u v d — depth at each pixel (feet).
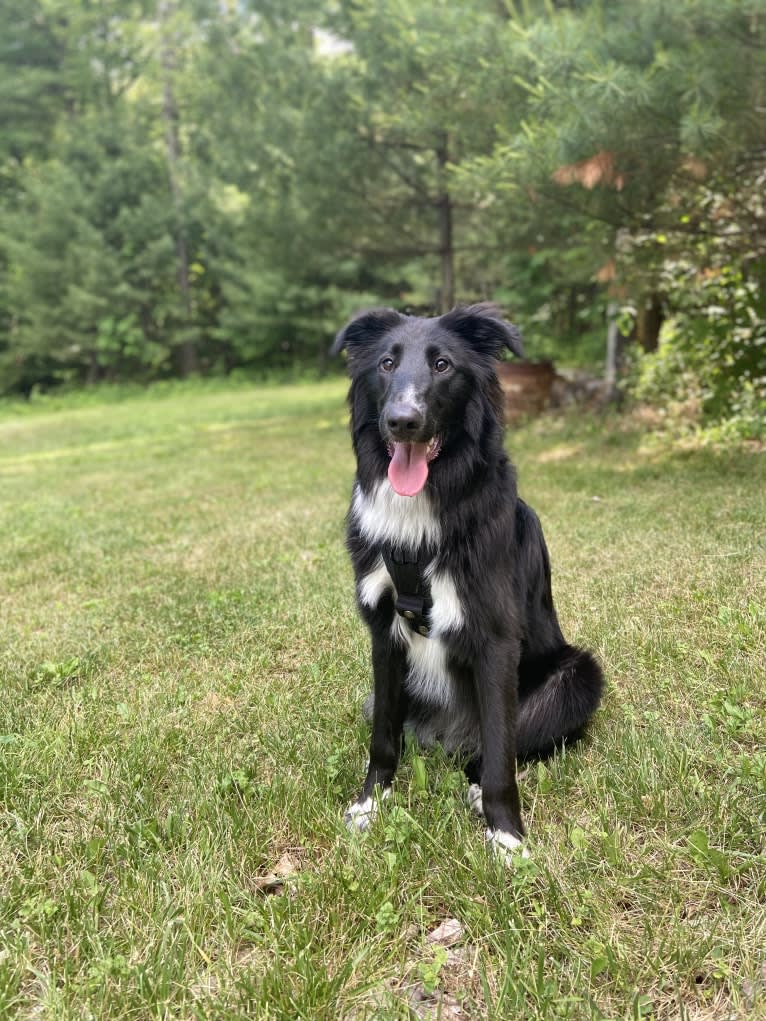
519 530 3.75
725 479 8.39
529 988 2.44
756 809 3.14
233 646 5.24
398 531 3.42
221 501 10.15
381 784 3.55
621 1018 2.35
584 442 11.75
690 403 11.68
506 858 3.03
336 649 5.07
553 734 3.71
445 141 14.16
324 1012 2.42
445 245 16.30
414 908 2.78
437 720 3.90
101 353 36.99
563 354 24.20
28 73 35.73
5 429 24.75
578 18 8.13
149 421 23.63
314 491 10.32
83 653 5.23
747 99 7.02
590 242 10.98
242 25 15.35
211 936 2.73
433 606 3.41
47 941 2.73
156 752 3.91
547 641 3.96
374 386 3.59
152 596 6.32
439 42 9.06
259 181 16.39
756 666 4.24
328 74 14.16
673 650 4.53
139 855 3.14
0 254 36.40
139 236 35.19
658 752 3.53
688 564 5.88
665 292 12.25
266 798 3.46
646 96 6.75
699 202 9.36
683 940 2.57
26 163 38.47
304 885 2.91
